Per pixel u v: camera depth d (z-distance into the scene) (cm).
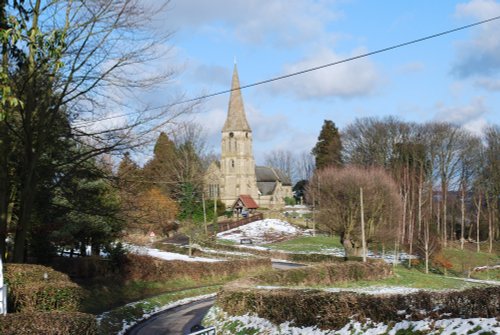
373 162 9050
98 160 2003
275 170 14462
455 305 1501
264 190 13288
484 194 8356
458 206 8794
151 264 3753
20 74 1602
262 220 9500
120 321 2491
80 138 1866
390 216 6000
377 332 1565
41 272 1797
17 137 1852
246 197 11338
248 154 12500
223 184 12350
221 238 8038
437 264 6166
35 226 2717
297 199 14500
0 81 1243
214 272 4312
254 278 3031
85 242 3441
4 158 1720
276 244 7594
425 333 1430
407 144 8719
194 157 4872
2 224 1767
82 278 3241
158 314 2853
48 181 2030
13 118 1781
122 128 1823
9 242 2634
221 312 2348
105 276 3375
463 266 6375
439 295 1597
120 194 2206
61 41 1466
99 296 2991
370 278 4181
